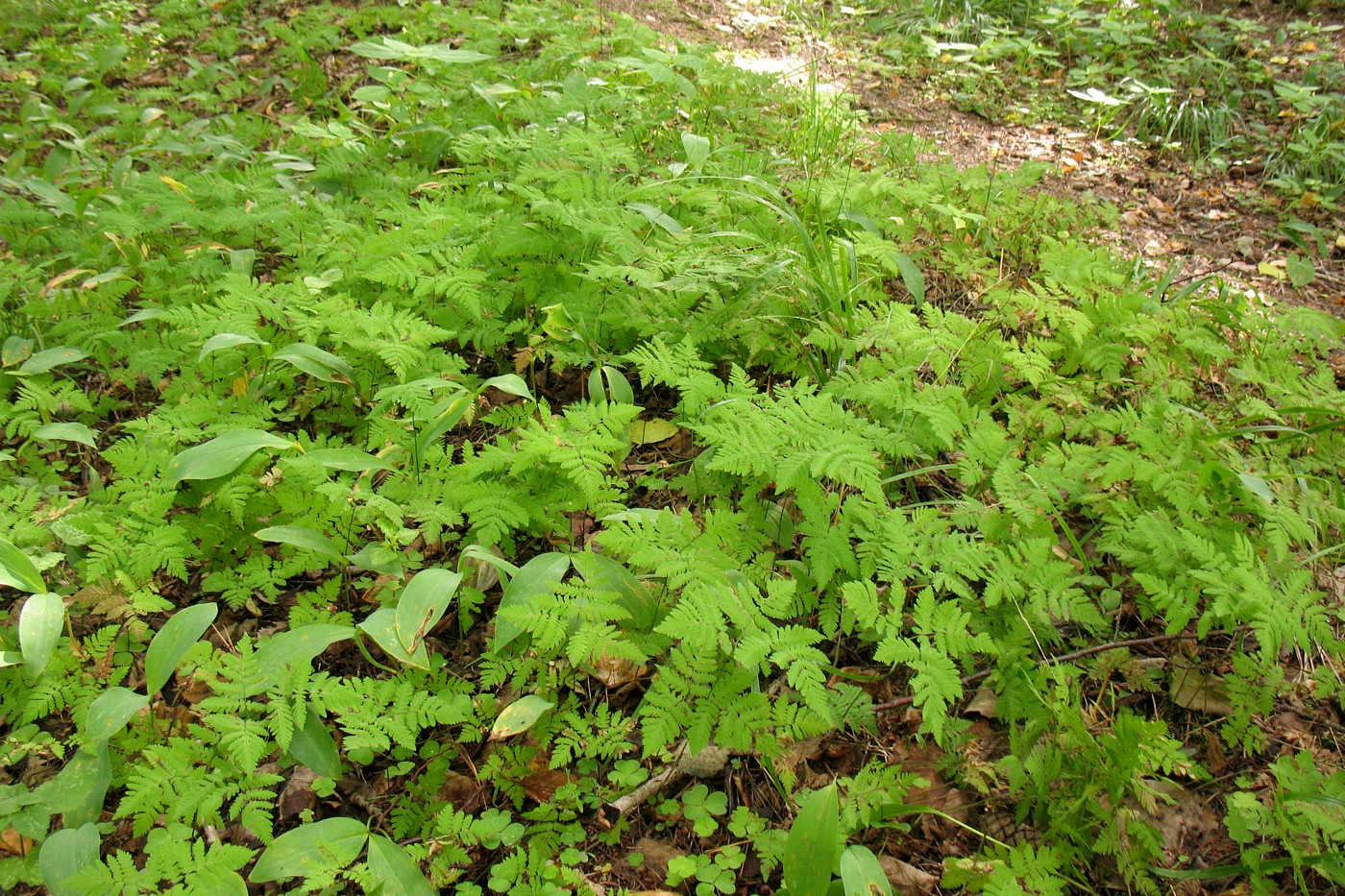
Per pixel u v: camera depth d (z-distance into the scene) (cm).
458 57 522
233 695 220
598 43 582
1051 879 197
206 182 419
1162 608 263
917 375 352
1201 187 565
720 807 225
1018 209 427
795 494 295
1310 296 462
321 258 385
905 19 786
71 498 311
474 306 321
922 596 228
